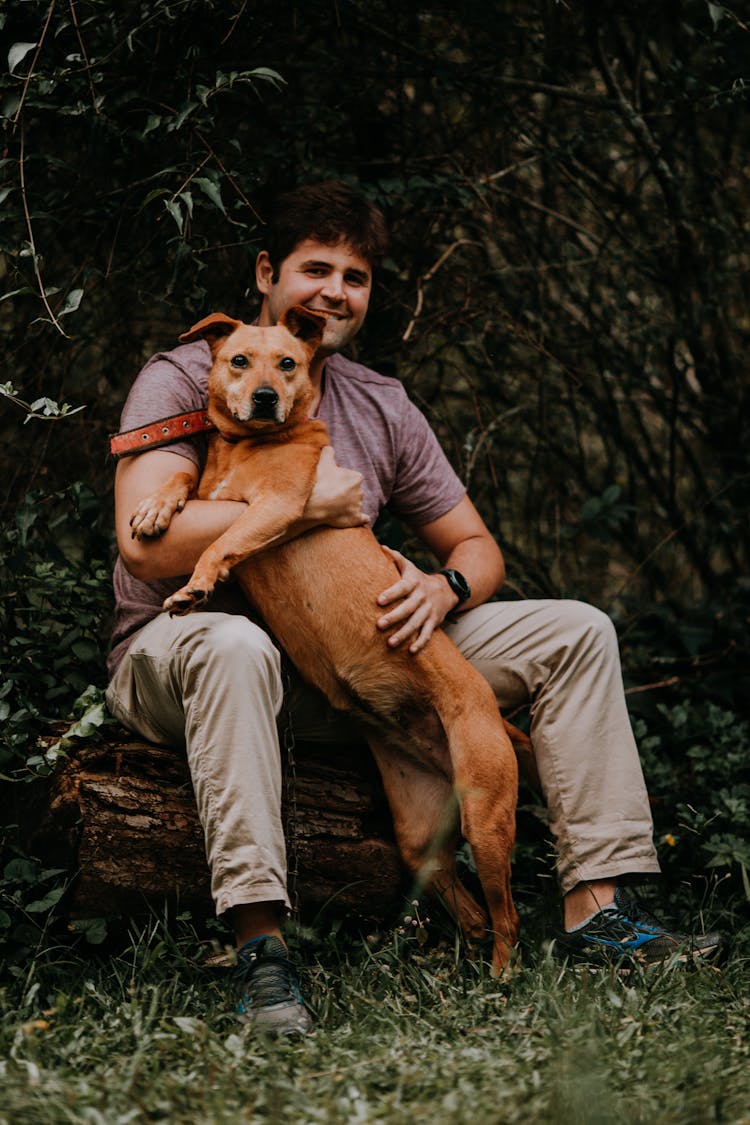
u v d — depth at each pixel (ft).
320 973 9.37
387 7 14.34
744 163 17.15
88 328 14.07
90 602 11.83
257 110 13.97
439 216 15.38
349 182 13.94
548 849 12.12
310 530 10.59
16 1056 7.25
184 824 9.73
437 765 10.70
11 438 13.83
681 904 11.69
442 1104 6.41
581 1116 6.18
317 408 11.31
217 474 10.63
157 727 10.11
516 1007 8.31
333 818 10.31
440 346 15.55
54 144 13.01
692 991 8.91
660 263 17.07
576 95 15.43
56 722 10.59
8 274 13.38
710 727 14.17
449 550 11.81
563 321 16.85
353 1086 6.80
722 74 15.03
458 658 10.56
